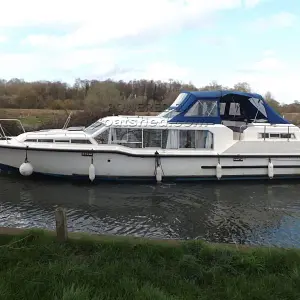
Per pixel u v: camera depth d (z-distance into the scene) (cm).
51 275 485
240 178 1590
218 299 463
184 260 549
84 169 1486
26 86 5944
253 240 959
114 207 1230
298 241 952
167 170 1524
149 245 601
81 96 5994
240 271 541
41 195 1341
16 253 564
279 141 1602
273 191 1477
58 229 624
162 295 441
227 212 1205
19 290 451
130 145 1518
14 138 1549
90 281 477
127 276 498
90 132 1548
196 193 1420
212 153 1540
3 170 1588
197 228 1052
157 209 1220
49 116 3844
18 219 1095
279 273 534
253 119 1752
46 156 1470
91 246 611
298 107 5475
